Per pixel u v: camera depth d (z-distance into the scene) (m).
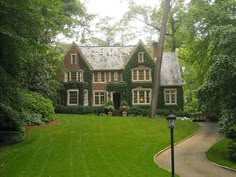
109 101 47.19
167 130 33.41
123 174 18.56
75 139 28.19
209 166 21.42
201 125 39.84
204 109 25.05
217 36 25.38
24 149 24.25
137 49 50.16
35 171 18.97
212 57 25.20
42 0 21.16
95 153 23.61
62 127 33.16
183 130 34.41
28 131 30.38
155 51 51.59
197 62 40.47
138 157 22.81
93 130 32.28
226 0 35.69
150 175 18.45
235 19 34.34
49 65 36.38
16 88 23.03
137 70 49.84
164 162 22.30
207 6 37.44
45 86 37.69
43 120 34.31
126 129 33.09
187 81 62.50
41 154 22.95
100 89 50.12
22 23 20.34
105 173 18.72
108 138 29.00
